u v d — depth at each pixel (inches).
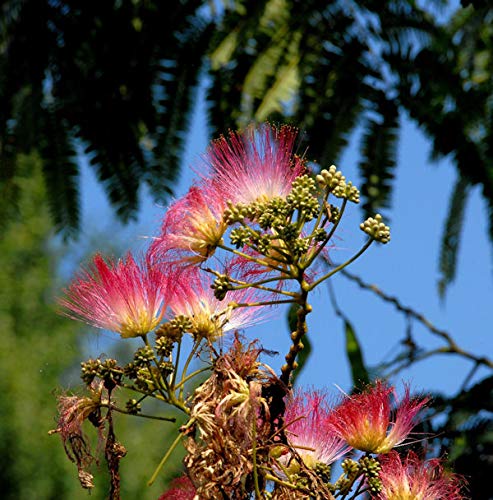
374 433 97.7
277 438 90.5
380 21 181.5
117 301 95.8
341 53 177.9
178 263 96.3
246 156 98.1
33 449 495.2
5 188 194.5
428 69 178.9
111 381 92.3
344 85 174.7
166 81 186.2
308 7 180.2
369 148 170.1
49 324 534.0
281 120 165.8
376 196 165.9
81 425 94.0
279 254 92.6
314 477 89.0
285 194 97.2
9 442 492.4
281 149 98.6
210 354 91.0
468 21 180.7
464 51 180.2
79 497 490.3
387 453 99.7
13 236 521.7
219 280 90.8
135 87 187.0
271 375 89.4
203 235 95.6
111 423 92.3
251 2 179.8
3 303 524.1
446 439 146.0
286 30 178.4
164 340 92.0
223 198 96.6
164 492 95.8
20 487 489.7
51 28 197.6
